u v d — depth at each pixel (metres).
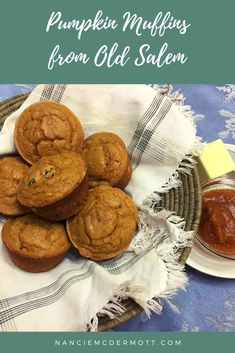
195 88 0.51
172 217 0.40
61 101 0.43
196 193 0.40
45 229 0.38
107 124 0.43
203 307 0.43
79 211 0.39
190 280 0.44
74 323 0.36
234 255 0.44
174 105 0.42
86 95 0.43
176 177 0.41
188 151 0.41
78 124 0.42
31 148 0.40
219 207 0.44
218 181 0.46
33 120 0.40
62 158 0.37
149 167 0.43
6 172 0.40
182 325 0.42
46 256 0.37
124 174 0.41
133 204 0.40
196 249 0.44
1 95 0.47
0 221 0.40
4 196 0.39
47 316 0.37
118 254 0.39
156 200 0.42
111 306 0.36
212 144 0.45
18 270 0.39
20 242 0.37
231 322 0.43
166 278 0.38
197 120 0.49
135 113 0.42
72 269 0.39
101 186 0.40
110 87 0.42
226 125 0.50
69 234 0.39
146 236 0.40
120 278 0.38
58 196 0.35
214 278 0.44
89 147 0.41
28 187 0.36
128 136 0.43
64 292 0.38
